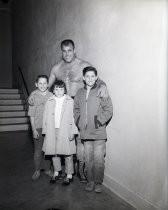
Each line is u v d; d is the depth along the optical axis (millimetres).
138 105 2957
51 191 3465
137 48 2926
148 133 2818
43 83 3738
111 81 3455
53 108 3590
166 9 2494
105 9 3520
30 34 8000
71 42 3945
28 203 3115
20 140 6492
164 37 2535
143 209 2904
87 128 3352
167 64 2525
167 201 2594
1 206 3039
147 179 2861
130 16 3020
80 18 4250
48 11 6043
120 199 3240
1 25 11609
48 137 3594
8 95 9312
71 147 3600
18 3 9820
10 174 4148
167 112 2555
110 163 3584
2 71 11750
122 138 3283
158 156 2688
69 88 4191
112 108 3307
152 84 2721
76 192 3430
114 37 3344
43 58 6625
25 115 8469
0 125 7715
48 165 4543
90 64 3936
